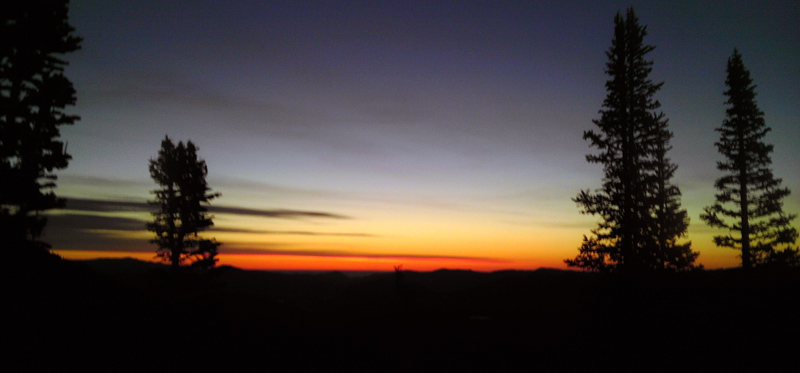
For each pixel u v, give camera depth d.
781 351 15.34
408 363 20.69
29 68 25.00
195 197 41.28
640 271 23.86
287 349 23.11
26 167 24.05
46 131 25.23
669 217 31.55
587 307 25.38
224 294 45.91
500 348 21.88
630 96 25.81
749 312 19.67
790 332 16.70
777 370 14.07
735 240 32.16
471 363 19.98
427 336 26.98
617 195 25.00
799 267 29.64
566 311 31.20
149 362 16.75
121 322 20.27
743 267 31.19
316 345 24.52
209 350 20.44
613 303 23.47
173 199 40.47
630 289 23.36
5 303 16.72
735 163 32.84
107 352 16.36
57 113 26.06
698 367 15.44
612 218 25.33
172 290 38.84
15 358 13.30
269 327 30.38
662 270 24.31
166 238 40.25
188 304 33.53
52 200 24.64
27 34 25.05
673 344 17.95
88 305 20.45
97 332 17.88
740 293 23.05
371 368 19.91
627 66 26.28
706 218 33.50
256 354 21.31
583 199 26.45
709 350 16.56
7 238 21.59
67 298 20.05
